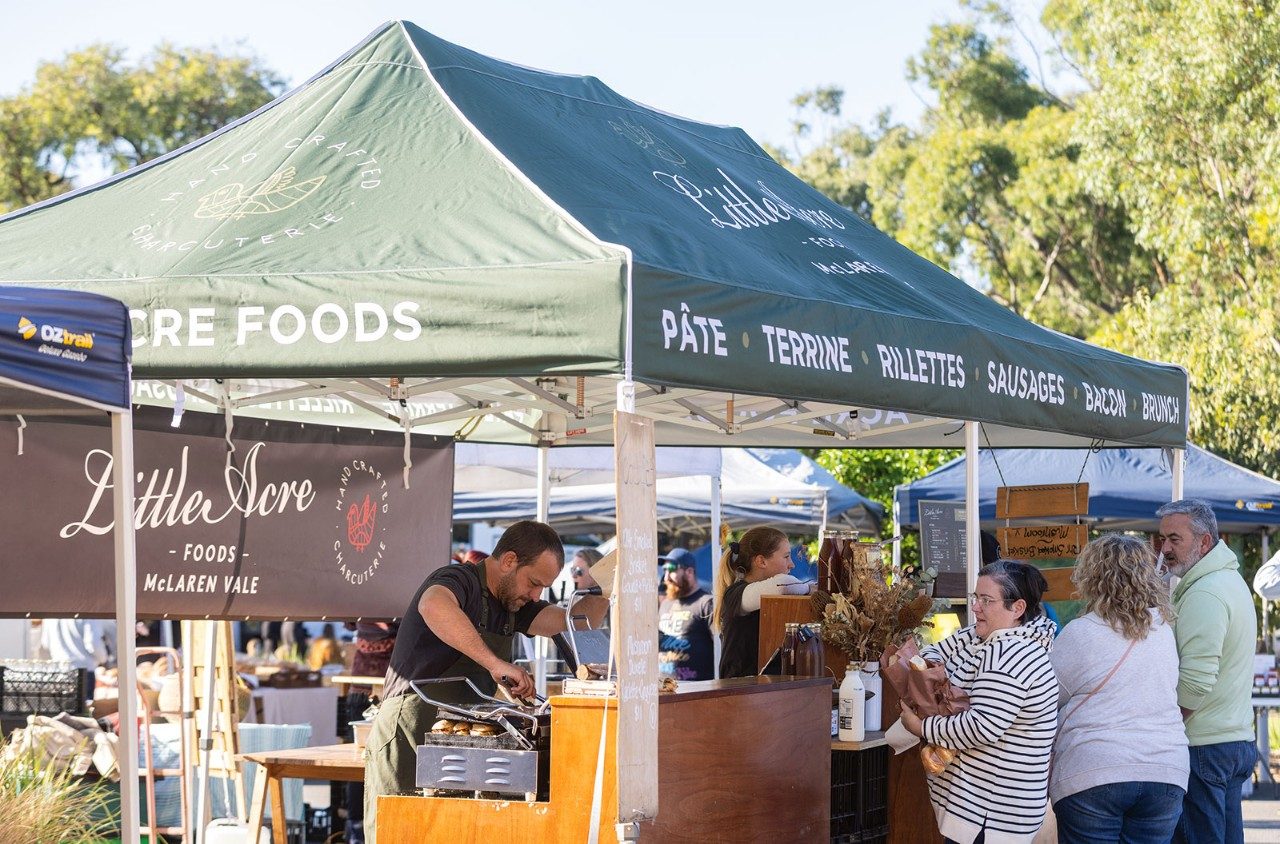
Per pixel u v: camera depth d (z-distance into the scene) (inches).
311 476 286.0
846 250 232.5
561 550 205.6
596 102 242.4
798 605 239.8
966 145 1139.9
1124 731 190.7
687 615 416.8
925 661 196.2
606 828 158.9
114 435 155.0
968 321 219.8
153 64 1337.4
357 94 209.3
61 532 252.2
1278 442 769.6
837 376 181.2
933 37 1282.0
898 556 481.1
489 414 285.7
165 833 326.0
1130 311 850.8
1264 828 405.4
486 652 187.6
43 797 222.1
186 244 177.2
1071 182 1052.5
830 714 207.3
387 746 193.5
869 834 226.2
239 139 211.8
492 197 175.9
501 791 165.2
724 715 177.8
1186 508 222.5
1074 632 195.5
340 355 158.9
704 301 161.3
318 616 285.6
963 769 187.8
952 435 325.4
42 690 345.1
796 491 530.3
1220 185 816.9
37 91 1307.8
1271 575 424.8
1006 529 286.5
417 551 302.0
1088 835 191.5
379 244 168.7
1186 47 817.5
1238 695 220.2
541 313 152.2
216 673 303.4
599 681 166.6
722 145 272.1
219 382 251.6
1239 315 786.8
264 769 263.4
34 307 142.9
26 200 1305.4
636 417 152.9
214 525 271.3
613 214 178.9
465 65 221.0
